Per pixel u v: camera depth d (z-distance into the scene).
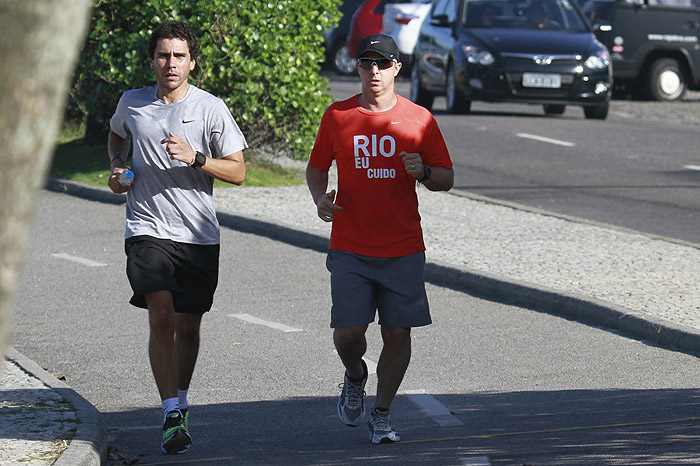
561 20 77.38
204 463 19.95
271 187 52.44
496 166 59.97
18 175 7.98
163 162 21.05
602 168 59.88
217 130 21.23
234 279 36.44
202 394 24.83
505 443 20.77
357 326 20.95
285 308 32.81
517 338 29.53
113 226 44.94
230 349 28.45
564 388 25.03
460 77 75.44
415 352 28.16
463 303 33.41
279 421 22.88
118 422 22.98
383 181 20.91
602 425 21.92
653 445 20.36
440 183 21.16
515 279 34.38
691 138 70.31
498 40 75.19
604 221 47.38
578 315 31.61
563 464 19.17
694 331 28.41
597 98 75.12
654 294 32.75
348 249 21.12
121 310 32.62
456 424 22.34
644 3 90.88
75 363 27.41
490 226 44.34
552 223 45.31
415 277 21.16
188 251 21.25
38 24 7.94
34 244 41.41
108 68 52.91
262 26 52.81
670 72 92.19
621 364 27.06
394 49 20.81
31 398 22.39
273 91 53.44
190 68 21.22
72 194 51.84
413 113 21.03
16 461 18.56
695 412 22.89
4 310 8.08
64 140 61.66
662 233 45.25
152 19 52.16
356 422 21.70
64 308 32.75
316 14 54.41
